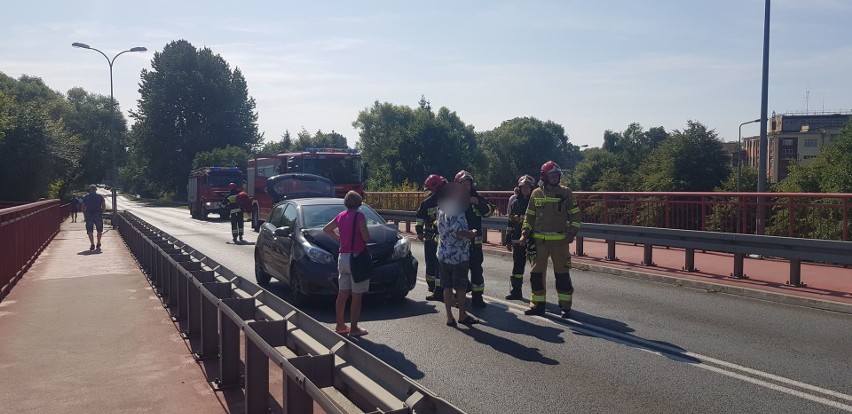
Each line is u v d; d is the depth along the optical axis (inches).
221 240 871.7
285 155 1000.2
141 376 241.4
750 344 291.4
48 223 868.0
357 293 305.4
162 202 3383.4
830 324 331.3
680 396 222.1
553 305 384.8
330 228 309.3
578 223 349.4
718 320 341.4
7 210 433.7
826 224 464.1
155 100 3115.2
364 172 1008.2
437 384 236.2
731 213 517.3
